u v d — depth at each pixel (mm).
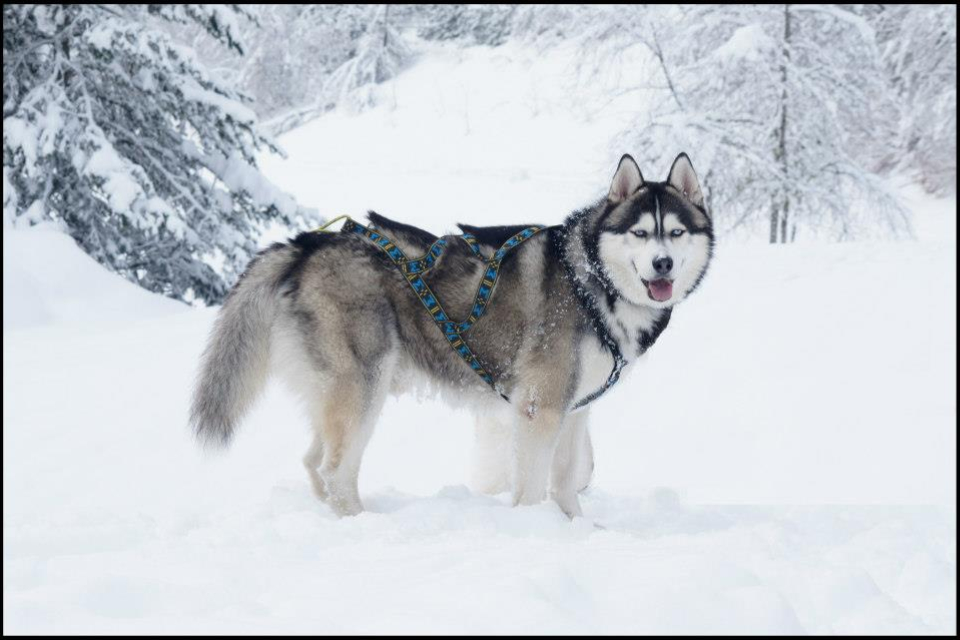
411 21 59875
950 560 3881
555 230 5250
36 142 15109
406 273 5129
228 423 5242
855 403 7973
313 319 5148
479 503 5008
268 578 3066
